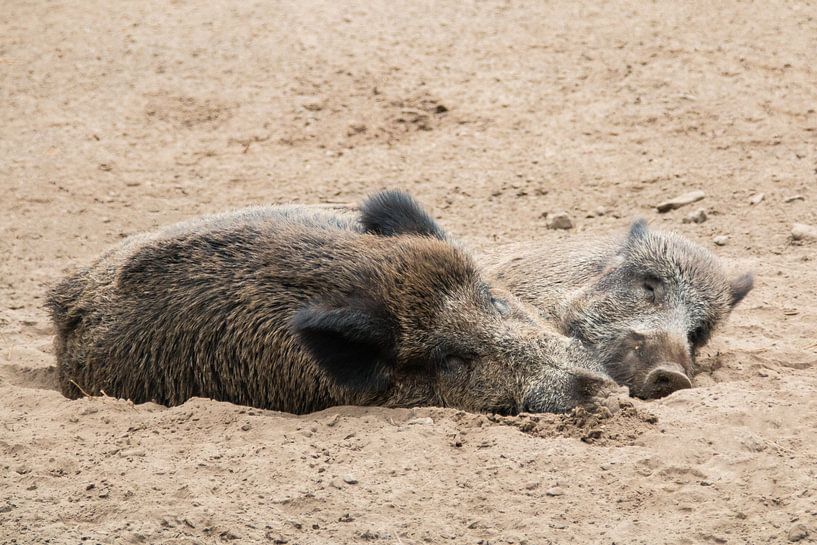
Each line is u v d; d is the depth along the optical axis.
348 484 8.68
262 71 25.47
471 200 19.23
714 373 11.66
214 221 12.56
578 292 13.42
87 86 25.33
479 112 22.95
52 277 16.44
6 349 13.48
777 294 14.28
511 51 25.67
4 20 29.89
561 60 24.98
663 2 27.88
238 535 7.95
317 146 22.09
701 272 12.82
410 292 10.68
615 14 27.39
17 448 9.62
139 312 11.51
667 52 24.78
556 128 21.98
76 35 28.39
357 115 23.19
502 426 9.64
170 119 23.62
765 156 19.88
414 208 11.99
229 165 21.39
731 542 7.71
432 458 9.09
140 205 19.64
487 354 10.49
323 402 10.98
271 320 11.02
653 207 18.34
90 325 11.84
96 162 21.69
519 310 11.33
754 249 16.17
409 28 27.44
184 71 25.80
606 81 23.77
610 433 9.44
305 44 26.70
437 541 7.85
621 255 13.46
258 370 11.06
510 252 15.05
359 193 19.67
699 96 22.62
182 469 9.05
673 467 8.72
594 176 19.81
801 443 9.21
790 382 10.86
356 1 29.62
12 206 19.64
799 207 17.53
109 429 10.12
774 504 8.16
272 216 12.48
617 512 8.18
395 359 10.73
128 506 8.40
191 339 11.25
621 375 11.88
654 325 12.13
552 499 8.38
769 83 22.94
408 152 21.58
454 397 10.61
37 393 11.15
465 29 27.14
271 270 11.17
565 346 10.54
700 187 18.84
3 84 25.59
